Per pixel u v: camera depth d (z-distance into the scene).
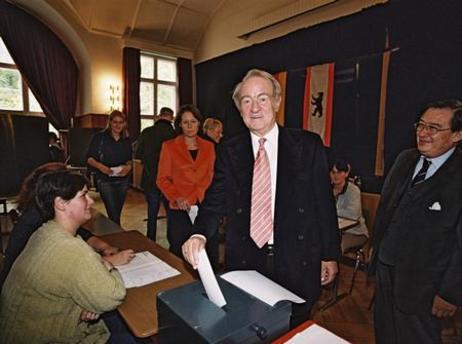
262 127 1.05
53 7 5.73
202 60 7.26
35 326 1.01
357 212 2.62
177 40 7.05
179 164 2.14
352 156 4.02
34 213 1.34
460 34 2.96
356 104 3.95
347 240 2.57
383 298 1.30
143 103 7.14
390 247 1.24
